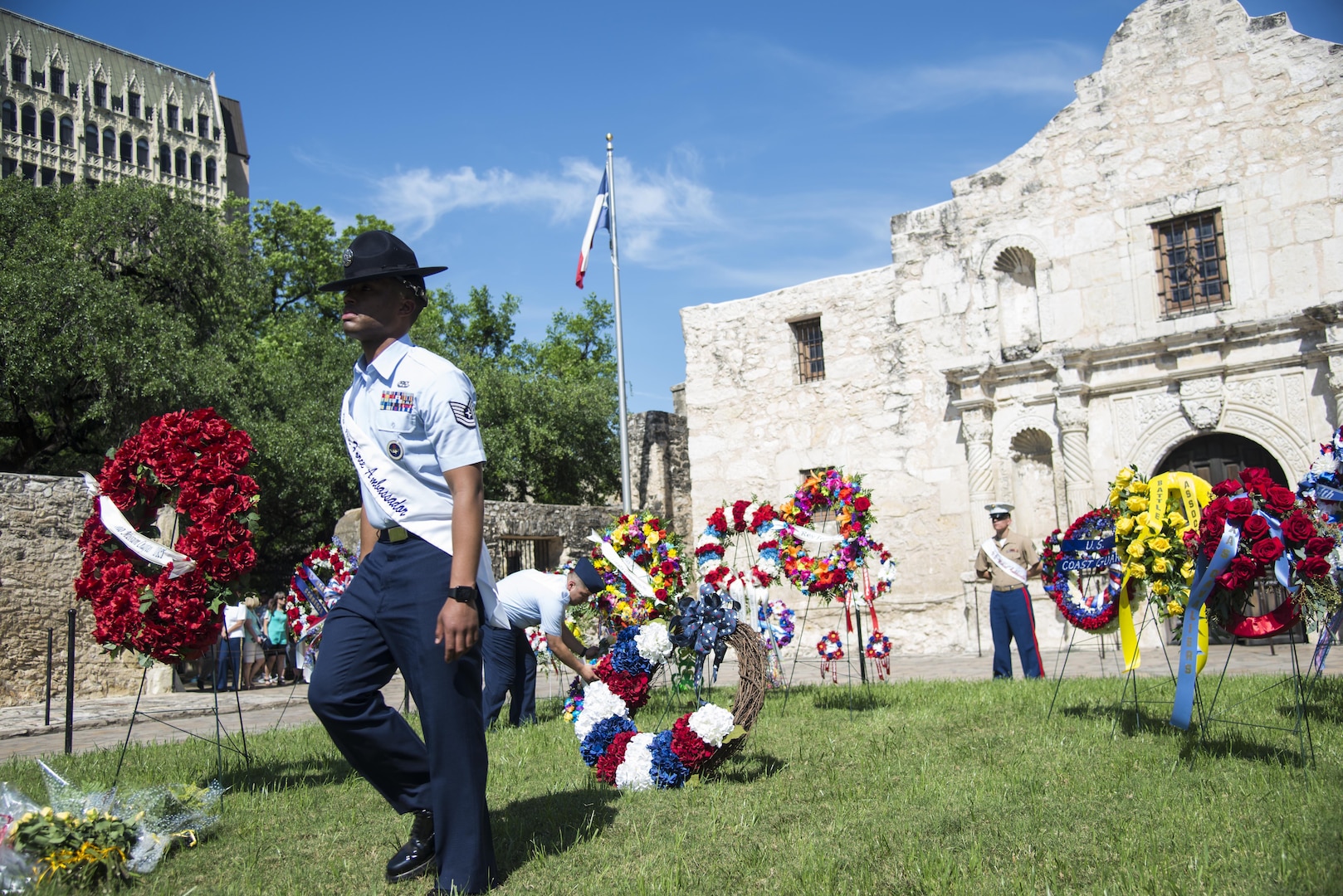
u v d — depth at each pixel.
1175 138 15.85
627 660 5.59
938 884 3.14
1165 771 4.82
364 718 3.52
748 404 20.27
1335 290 14.31
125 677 15.09
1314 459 14.14
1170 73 15.98
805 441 19.44
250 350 25.00
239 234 31.75
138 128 59.12
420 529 3.49
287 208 36.69
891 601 17.84
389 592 3.49
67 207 22.61
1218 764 4.92
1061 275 16.70
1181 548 5.69
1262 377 14.69
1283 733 5.70
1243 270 15.05
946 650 17.20
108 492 5.23
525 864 3.67
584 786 5.21
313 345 28.45
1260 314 14.84
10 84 53.41
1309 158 14.66
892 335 18.53
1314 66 14.74
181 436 5.32
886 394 18.52
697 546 8.42
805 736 6.59
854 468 18.78
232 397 21.41
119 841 3.83
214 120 63.38
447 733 3.41
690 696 9.68
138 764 6.56
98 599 5.16
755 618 9.85
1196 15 15.80
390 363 3.54
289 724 9.82
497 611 3.57
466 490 3.40
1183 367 15.30
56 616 14.36
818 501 8.50
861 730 6.71
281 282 36.47
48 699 10.31
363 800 5.05
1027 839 3.71
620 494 32.62
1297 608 5.07
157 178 59.53
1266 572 5.23
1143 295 15.94
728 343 20.67
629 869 3.52
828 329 19.39
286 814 4.75
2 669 13.67
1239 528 5.15
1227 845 3.49
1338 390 13.84
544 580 7.62
